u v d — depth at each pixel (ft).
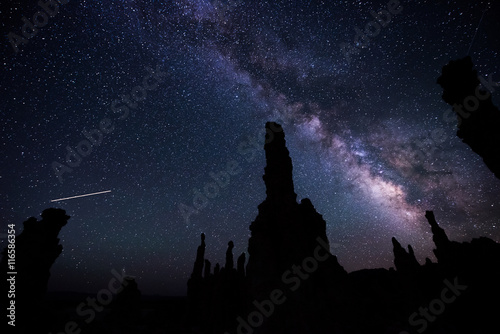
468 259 38.60
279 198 30.83
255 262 27.81
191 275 58.03
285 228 28.94
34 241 26.66
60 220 29.04
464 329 31.35
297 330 22.85
